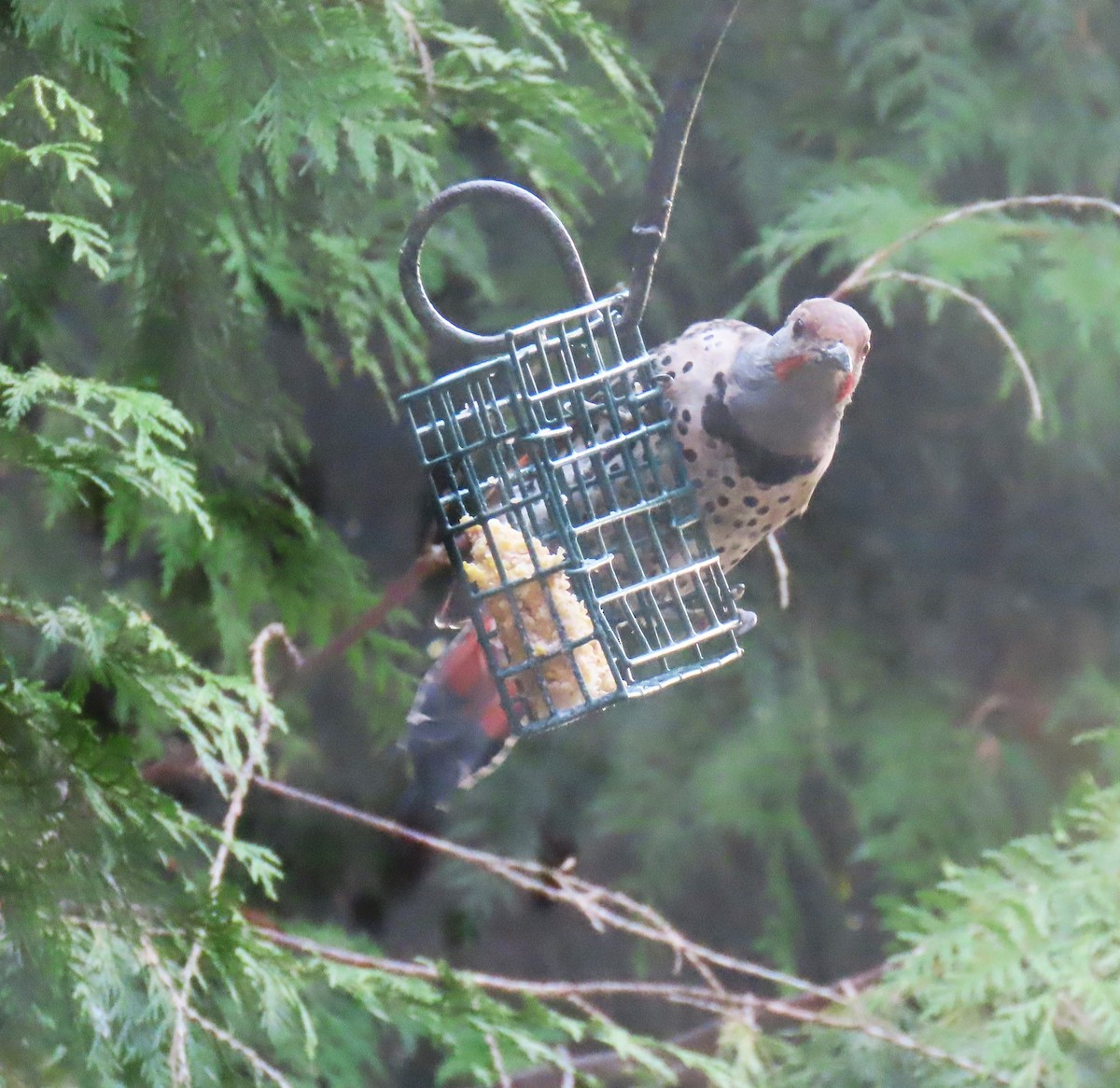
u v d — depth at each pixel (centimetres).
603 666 588
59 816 511
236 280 726
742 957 1154
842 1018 787
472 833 1149
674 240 1099
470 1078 1060
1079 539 1221
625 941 1196
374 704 968
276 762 1108
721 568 691
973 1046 775
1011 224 1038
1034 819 1120
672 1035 1180
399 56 644
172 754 818
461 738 646
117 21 527
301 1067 812
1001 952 764
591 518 622
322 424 1127
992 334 1096
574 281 570
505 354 560
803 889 1139
